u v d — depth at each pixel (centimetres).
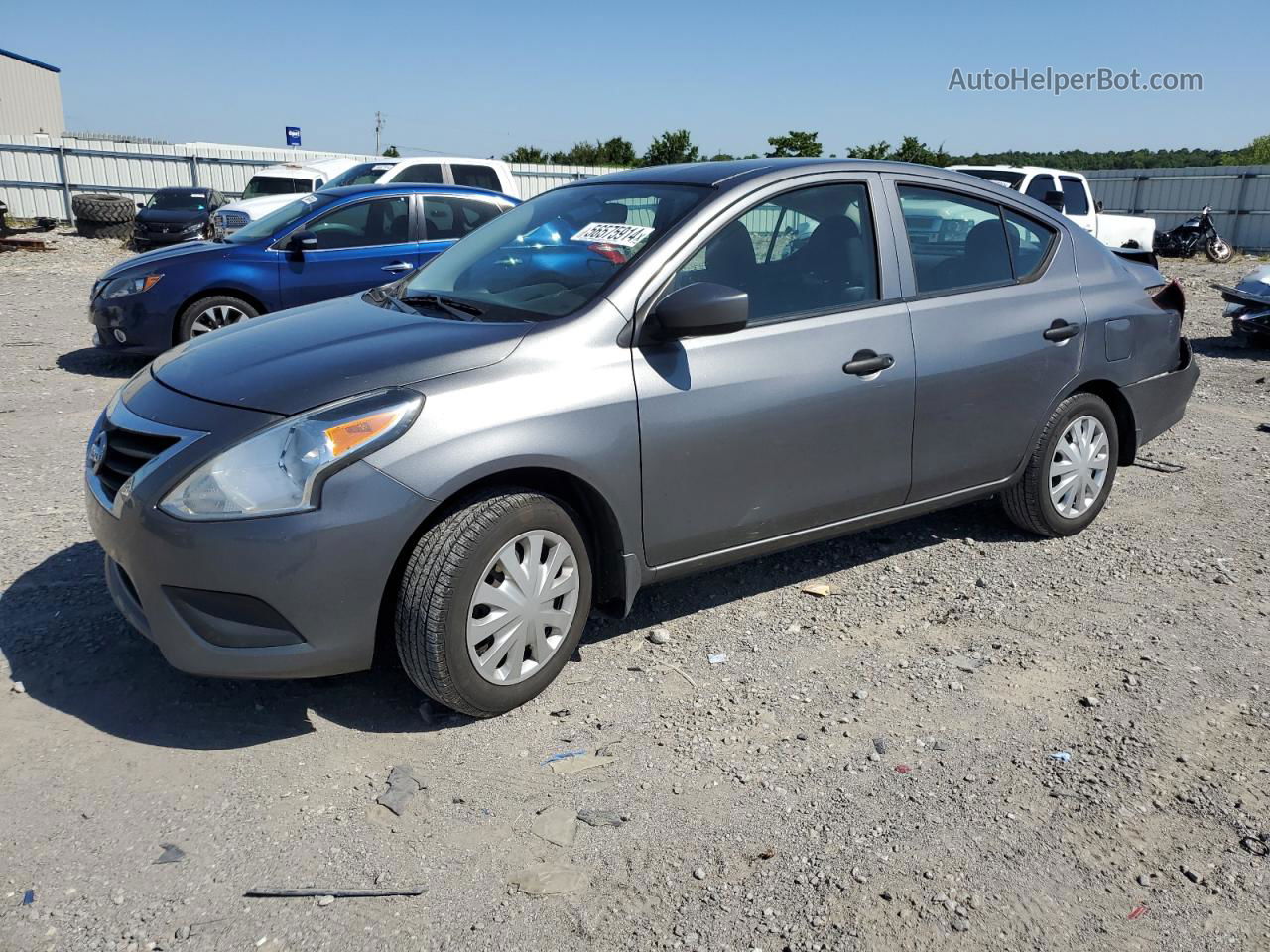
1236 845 279
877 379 398
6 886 253
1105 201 3122
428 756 313
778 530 391
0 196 2588
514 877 262
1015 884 262
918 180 432
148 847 269
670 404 347
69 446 623
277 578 291
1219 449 688
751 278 376
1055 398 465
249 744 317
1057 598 438
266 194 1855
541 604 332
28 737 314
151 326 838
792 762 314
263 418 299
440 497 304
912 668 375
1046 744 327
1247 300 1048
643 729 331
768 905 253
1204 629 410
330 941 239
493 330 337
